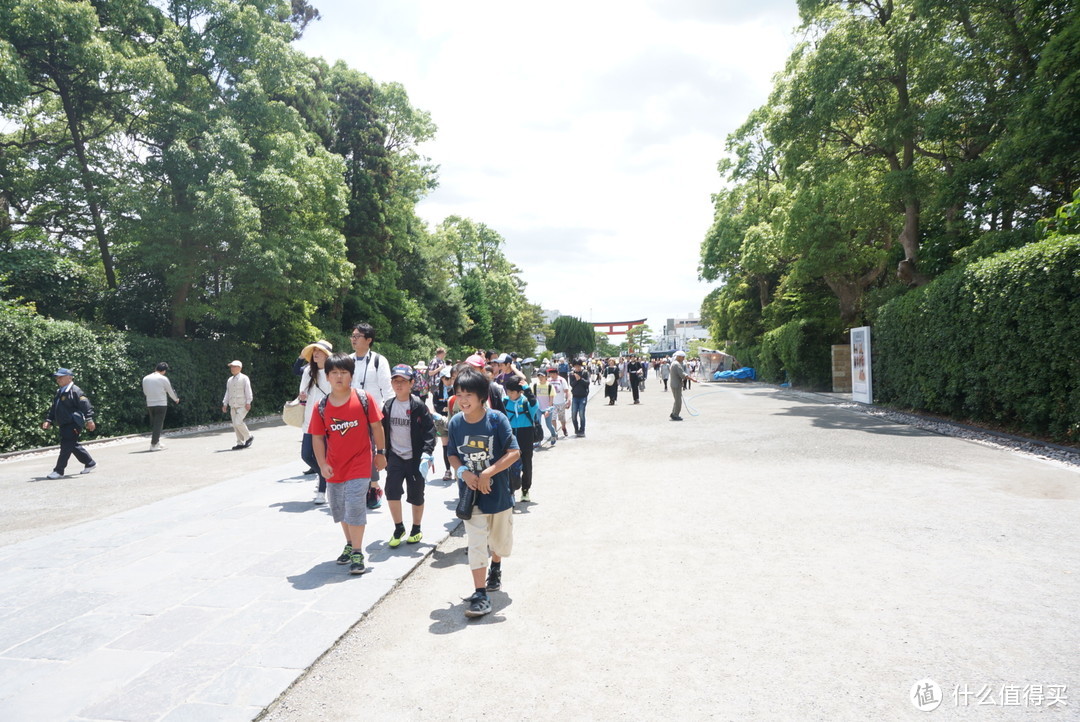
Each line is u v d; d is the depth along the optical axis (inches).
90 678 131.3
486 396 174.4
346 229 1338.6
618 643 144.7
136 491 350.6
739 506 272.4
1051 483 295.0
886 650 136.0
